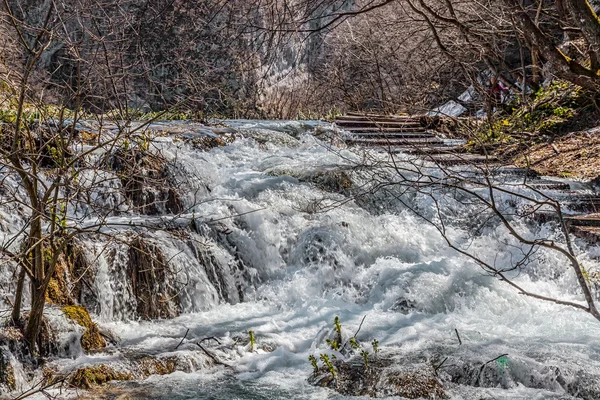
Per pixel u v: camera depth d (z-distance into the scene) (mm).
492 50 10945
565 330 6570
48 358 5414
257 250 8102
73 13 5430
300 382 5516
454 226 9359
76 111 5309
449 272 7820
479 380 5527
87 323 5848
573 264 4207
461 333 6500
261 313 7203
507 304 7234
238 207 8445
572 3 8188
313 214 8727
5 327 5332
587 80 10156
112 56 5770
